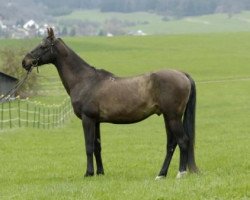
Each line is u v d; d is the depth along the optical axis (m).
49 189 15.24
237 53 125.81
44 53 17.84
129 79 16.89
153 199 13.05
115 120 17.00
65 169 21.78
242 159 21.52
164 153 26.58
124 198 13.33
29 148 30.27
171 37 154.25
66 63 17.73
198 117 50.69
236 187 13.41
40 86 74.50
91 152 17.34
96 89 17.11
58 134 38.00
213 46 137.00
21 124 45.09
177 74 16.41
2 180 19.55
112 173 19.47
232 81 87.75
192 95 16.50
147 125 44.81
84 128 17.31
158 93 16.38
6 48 77.88
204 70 104.94
